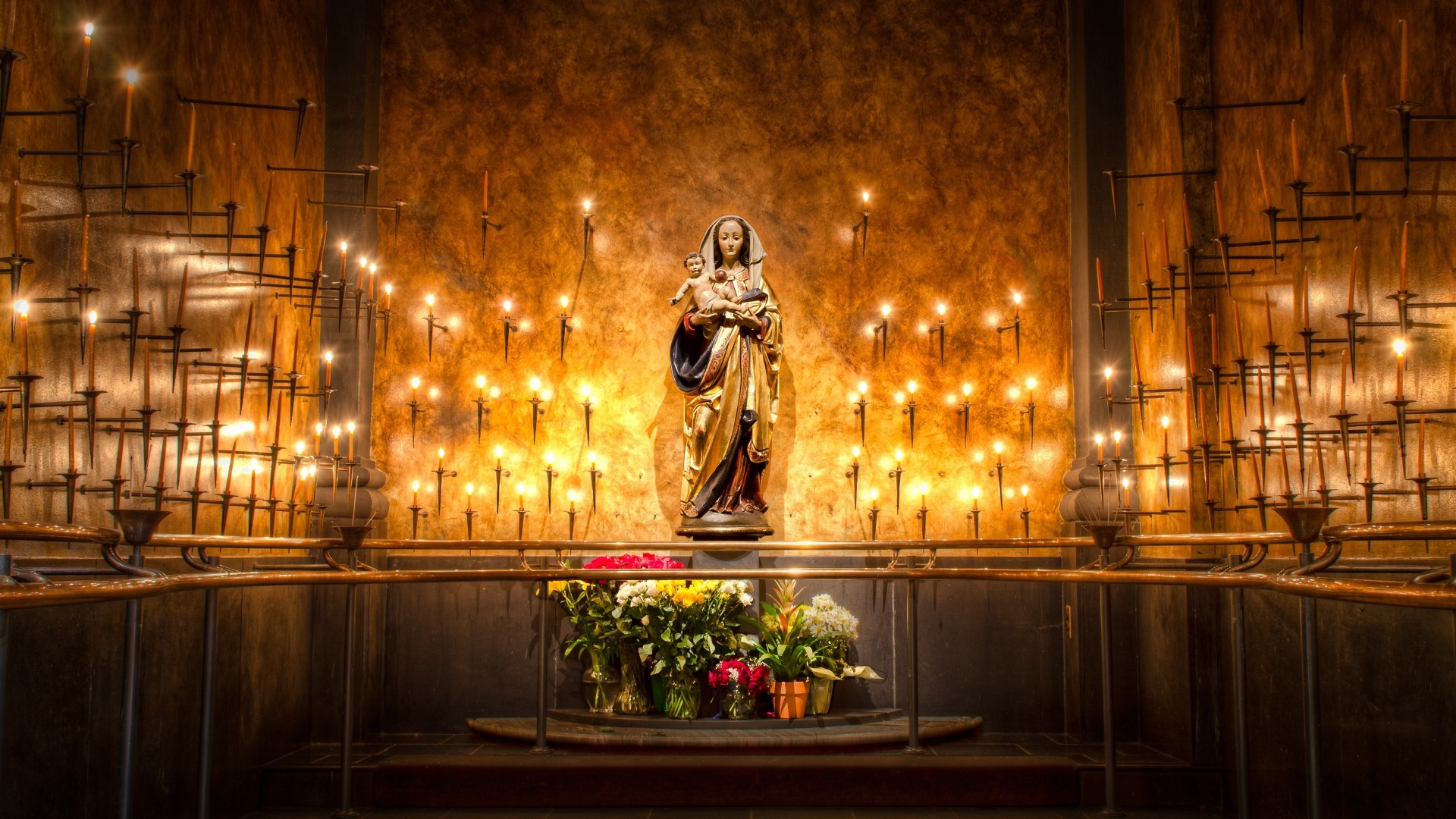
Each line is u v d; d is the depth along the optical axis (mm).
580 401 8766
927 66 9102
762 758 6574
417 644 8250
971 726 7844
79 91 4434
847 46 9141
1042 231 8914
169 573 5496
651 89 9070
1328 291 5812
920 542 7812
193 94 6191
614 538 8633
